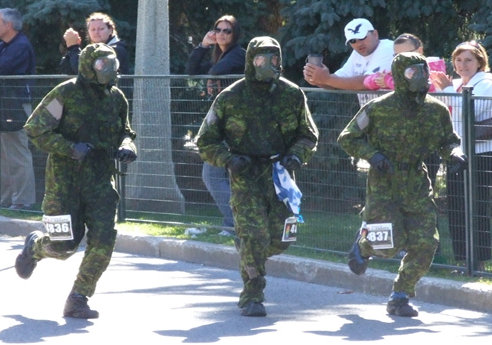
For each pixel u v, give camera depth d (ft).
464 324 64.44
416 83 61.93
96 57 61.93
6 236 99.25
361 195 80.18
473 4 107.96
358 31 80.89
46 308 67.41
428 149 63.82
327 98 82.58
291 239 65.00
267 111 63.72
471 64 75.51
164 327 62.54
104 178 63.87
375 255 65.26
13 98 102.73
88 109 63.10
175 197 95.25
